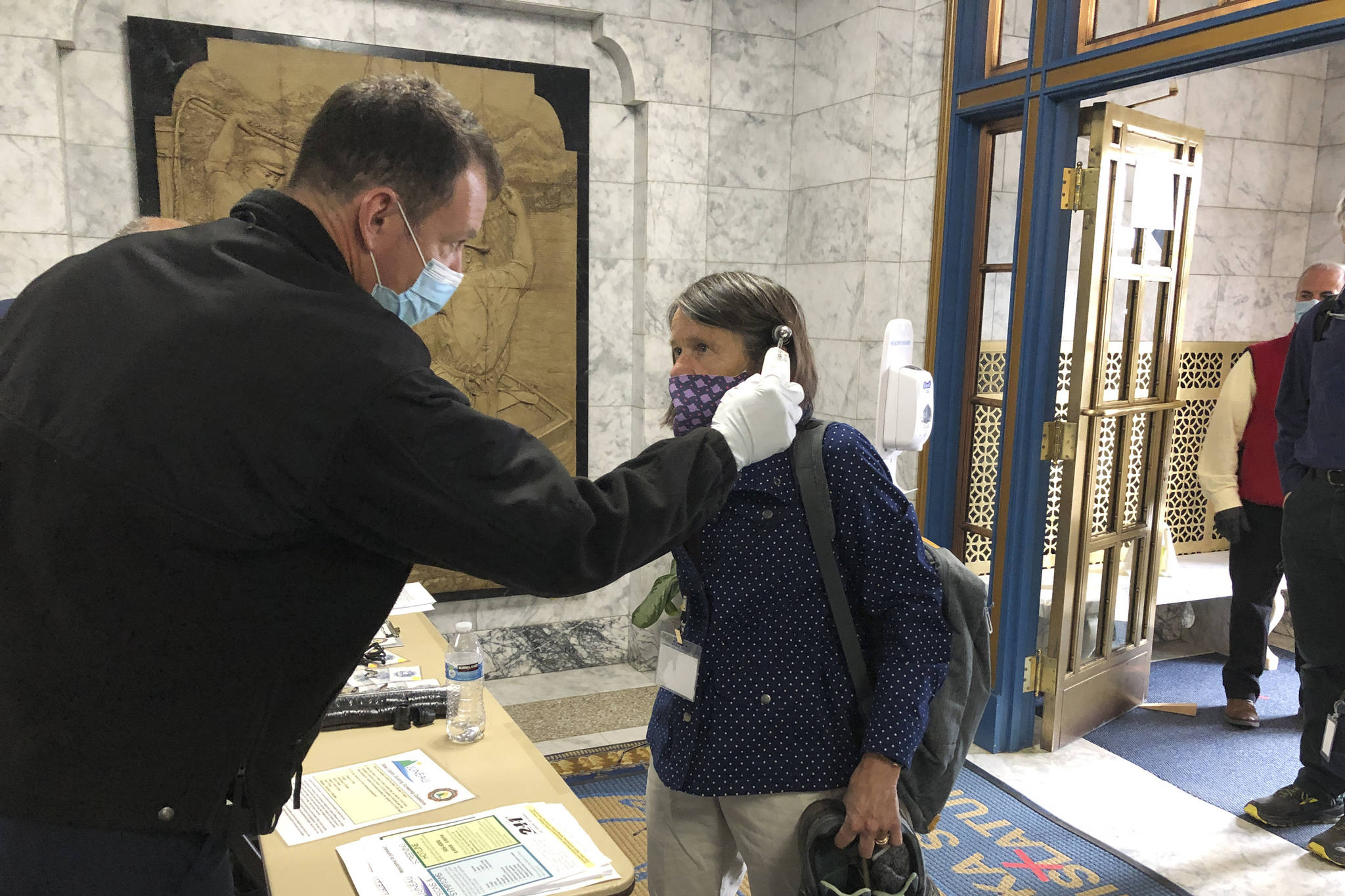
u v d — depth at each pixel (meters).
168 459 0.80
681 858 1.42
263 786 0.91
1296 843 2.68
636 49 3.66
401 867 1.17
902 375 1.99
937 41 3.32
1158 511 3.56
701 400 1.36
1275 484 3.31
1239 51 2.38
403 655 1.98
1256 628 3.45
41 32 2.90
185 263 0.88
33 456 0.84
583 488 0.94
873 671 1.38
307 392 0.81
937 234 3.36
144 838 0.90
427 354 0.91
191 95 3.14
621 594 4.11
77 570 0.83
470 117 1.00
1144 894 2.42
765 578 1.33
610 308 3.94
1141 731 3.47
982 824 2.77
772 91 3.92
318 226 0.93
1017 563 3.19
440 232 0.99
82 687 0.85
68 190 3.09
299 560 0.86
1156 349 3.43
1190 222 3.40
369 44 3.39
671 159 3.78
